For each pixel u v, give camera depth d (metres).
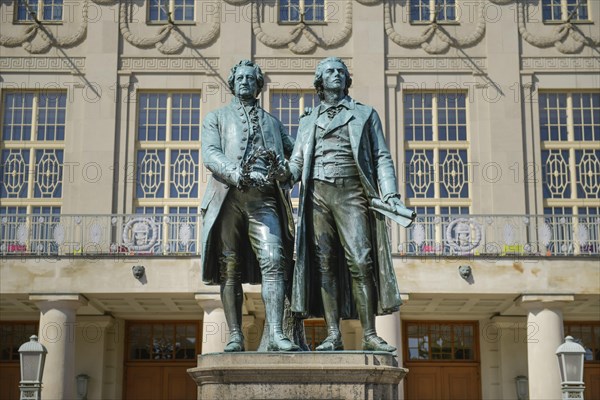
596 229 26.75
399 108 29.19
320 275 8.15
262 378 7.19
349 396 7.15
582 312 28.14
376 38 29.45
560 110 29.47
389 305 7.96
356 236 8.04
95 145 28.89
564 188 29.00
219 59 29.44
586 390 29.48
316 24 29.59
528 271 24.28
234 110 8.46
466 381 29.47
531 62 29.41
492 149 28.84
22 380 16.67
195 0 29.83
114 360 28.73
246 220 8.16
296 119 29.22
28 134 29.38
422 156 29.03
